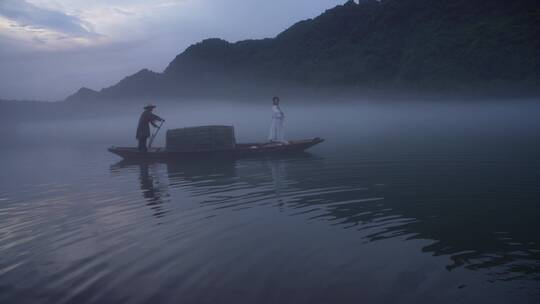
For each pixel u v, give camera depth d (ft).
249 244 22.09
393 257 19.58
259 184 38.55
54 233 26.45
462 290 16.35
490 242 20.90
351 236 22.62
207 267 19.53
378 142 69.51
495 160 44.09
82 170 56.13
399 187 33.86
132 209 31.32
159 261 20.58
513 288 16.35
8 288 18.72
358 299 16.11
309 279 17.84
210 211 29.17
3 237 26.32
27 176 52.90
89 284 18.65
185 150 64.85
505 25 248.32
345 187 34.94
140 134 64.69
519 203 27.30
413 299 15.89
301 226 24.68
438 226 23.65
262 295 16.75
